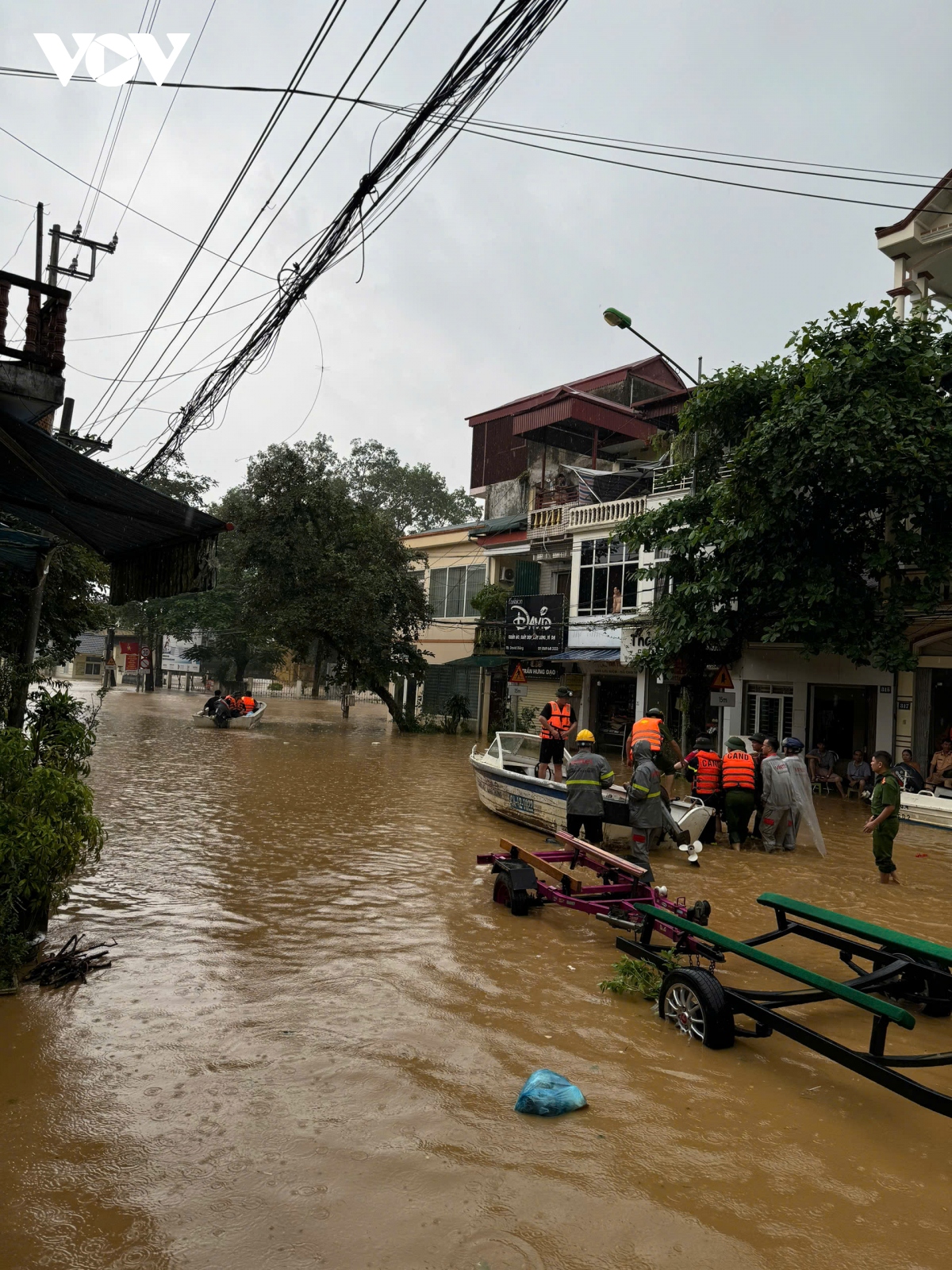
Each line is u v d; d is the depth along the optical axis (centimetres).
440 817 1315
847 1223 341
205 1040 489
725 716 2052
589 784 946
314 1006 546
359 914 765
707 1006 509
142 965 612
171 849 1006
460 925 744
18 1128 389
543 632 2633
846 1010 596
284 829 1164
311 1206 338
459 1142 390
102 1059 461
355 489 5553
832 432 1371
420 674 3186
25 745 594
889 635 1485
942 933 801
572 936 723
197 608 4622
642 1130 409
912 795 1502
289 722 3366
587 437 2948
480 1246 317
